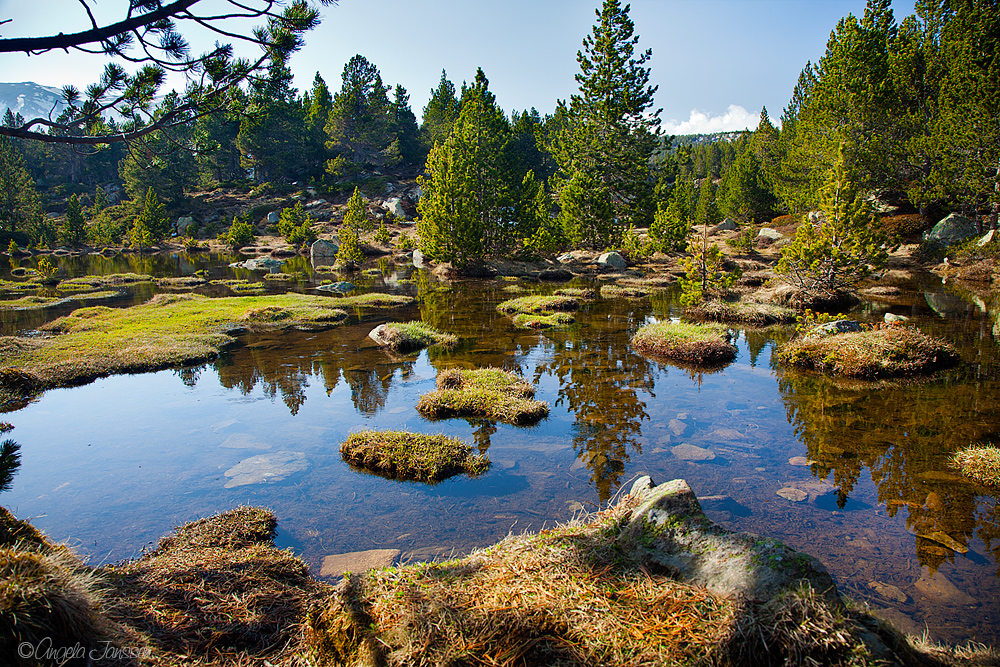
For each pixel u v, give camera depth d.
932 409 9.11
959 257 26.72
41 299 23.77
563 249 40.31
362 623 3.03
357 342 14.95
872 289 22.52
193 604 3.61
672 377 11.43
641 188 43.56
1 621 2.42
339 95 74.31
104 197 71.06
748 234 37.12
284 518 5.89
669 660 2.58
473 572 3.44
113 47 4.70
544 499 6.25
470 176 33.09
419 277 32.22
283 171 74.06
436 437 7.74
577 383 11.04
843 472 6.88
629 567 3.41
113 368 11.95
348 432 8.52
